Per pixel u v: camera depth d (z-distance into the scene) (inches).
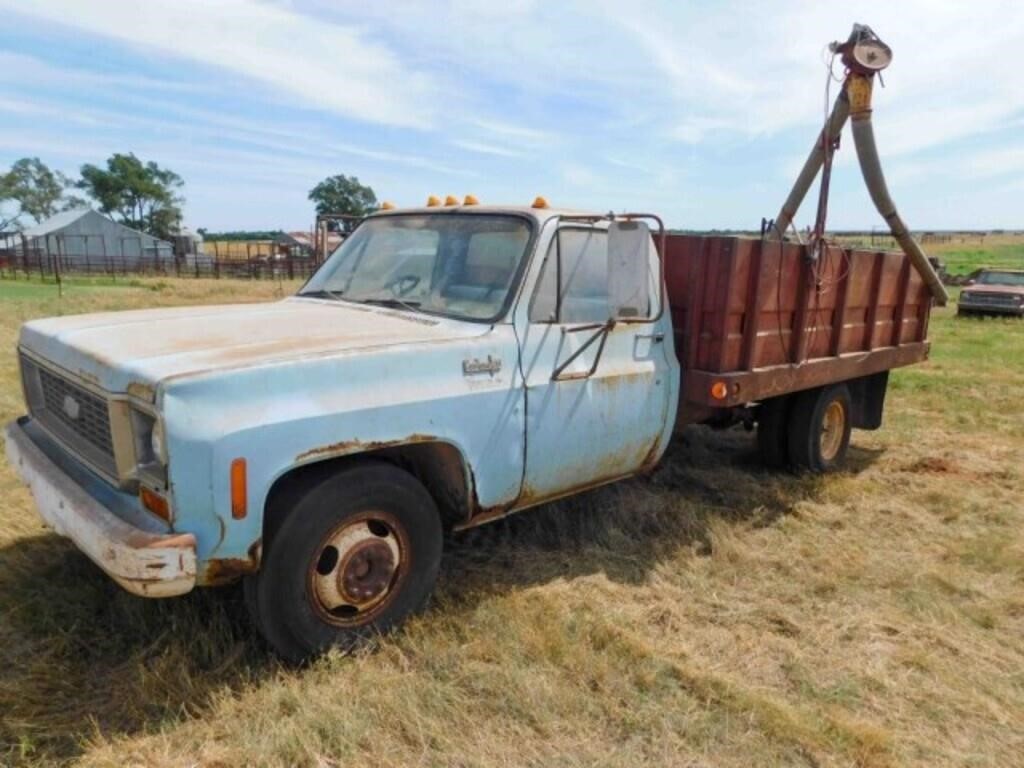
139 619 128.6
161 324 136.7
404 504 127.6
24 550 154.1
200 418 102.4
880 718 116.9
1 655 120.5
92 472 121.6
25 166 3919.8
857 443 282.4
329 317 144.9
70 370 121.6
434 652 124.3
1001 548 179.0
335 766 100.7
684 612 146.7
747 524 192.2
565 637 131.9
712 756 106.3
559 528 176.9
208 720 108.0
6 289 1099.9
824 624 143.8
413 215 170.6
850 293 216.4
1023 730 115.6
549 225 147.4
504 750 105.2
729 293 169.9
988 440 290.8
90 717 107.1
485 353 134.9
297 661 120.5
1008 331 705.6
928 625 144.7
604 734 109.9
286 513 114.3
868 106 208.7
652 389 167.6
